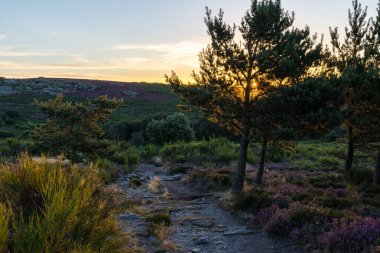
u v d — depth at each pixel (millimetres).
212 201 15688
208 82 16062
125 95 113125
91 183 6676
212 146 33625
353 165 27047
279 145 16375
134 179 21078
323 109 13531
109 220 6234
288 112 14094
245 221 11953
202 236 10320
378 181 16797
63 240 4719
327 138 42500
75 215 5188
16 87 113188
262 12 14969
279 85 15383
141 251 8297
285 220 9930
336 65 17500
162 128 43000
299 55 14594
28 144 28266
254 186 16469
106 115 19875
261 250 8953
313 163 27875
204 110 16547
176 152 33375
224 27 15609
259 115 14820
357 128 17234
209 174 20453
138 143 45625
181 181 22078
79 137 18297
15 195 5613
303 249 8562
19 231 4309
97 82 128250
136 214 12273
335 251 7695
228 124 16844
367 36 17359
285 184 16328
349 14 17703
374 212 10812
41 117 77312
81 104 19250
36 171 5992
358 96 15617
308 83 13781
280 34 15312
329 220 9586
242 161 16484
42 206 5383
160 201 16047
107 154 19625
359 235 7664
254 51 15742
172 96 118438
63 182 5824
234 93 16172
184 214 13359
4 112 74312
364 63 16516
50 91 111188
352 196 13086
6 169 6102
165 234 10086
